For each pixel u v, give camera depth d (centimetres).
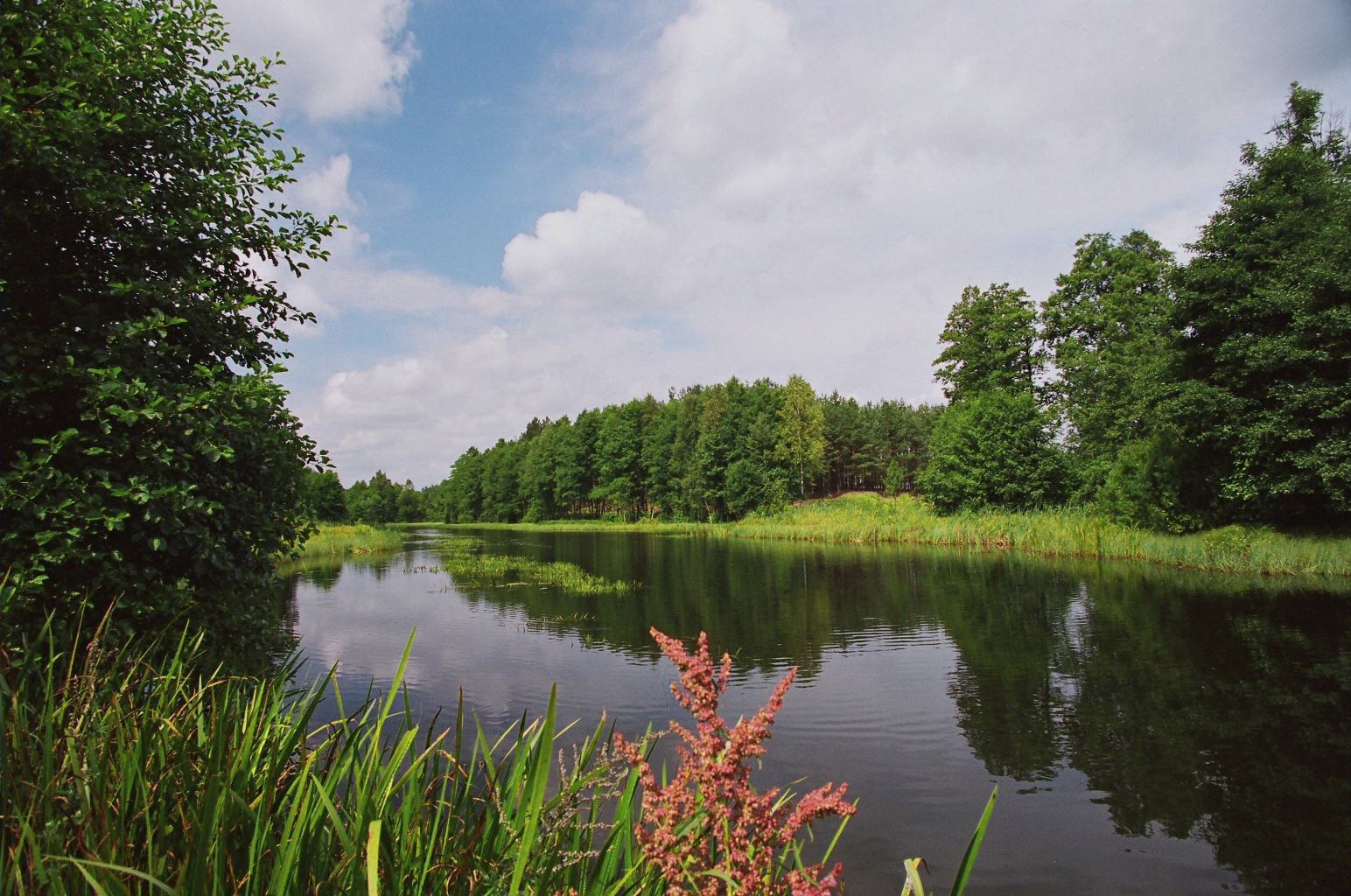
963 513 3638
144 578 445
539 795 154
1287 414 1952
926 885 504
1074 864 532
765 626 1447
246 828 199
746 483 5784
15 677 276
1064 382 3906
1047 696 921
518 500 9569
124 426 435
